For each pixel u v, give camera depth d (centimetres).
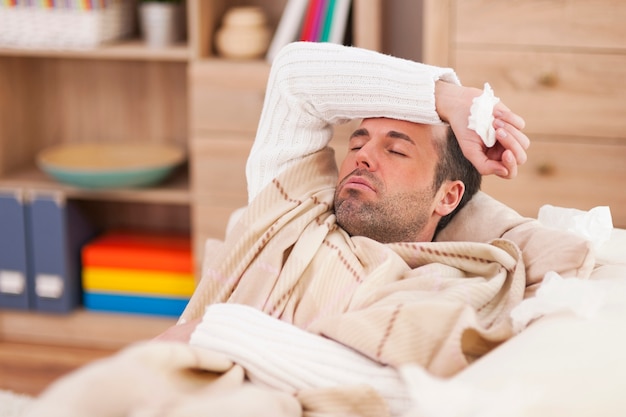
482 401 87
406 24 324
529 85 263
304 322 133
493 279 131
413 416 89
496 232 146
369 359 119
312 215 145
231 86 294
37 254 321
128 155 336
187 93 341
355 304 130
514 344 108
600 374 100
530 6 258
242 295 138
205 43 304
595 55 257
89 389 84
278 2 324
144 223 351
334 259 137
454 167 147
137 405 85
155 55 302
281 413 94
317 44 154
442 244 139
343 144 285
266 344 118
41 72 347
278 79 156
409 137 145
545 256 133
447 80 148
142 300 321
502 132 139
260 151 159
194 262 312
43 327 329
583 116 262
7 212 319
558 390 96
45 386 297
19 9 304
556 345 105
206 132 299
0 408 279
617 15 254
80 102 348
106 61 344
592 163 263
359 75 148
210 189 303
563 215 153
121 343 325
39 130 352
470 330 116
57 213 317
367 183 144
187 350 106
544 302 118
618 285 126
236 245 145
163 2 310
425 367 115
